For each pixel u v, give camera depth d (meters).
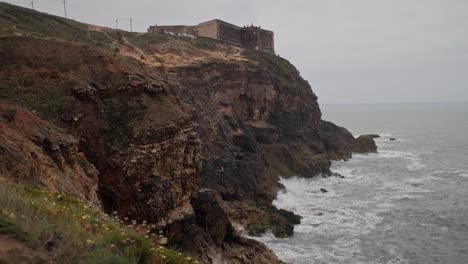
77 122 25.81
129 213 24.88
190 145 29.22
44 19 56.12
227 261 27.88
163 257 9.16
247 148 55.47
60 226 7.98
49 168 18.78
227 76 61.53
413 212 44.44
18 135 19.23
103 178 25.16
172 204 26.50
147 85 29.16
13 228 7.02
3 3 53.34
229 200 42.31
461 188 56.81
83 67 29.25
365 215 43.19
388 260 31.64
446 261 31.64
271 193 47.75
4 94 25.69
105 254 7.21
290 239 35.66
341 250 33.38
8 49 29.16
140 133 25.83
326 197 51.09
